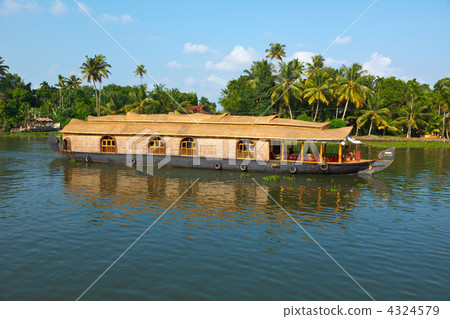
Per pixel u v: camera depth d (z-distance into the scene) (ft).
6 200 53.06
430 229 42.04
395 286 28.45
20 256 33.09
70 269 30.60
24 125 253.85
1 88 274.16
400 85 247.50
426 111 233.96
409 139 209.36
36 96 322.14
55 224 42.11
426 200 56.24
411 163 106.32
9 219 43.83
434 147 178.09
